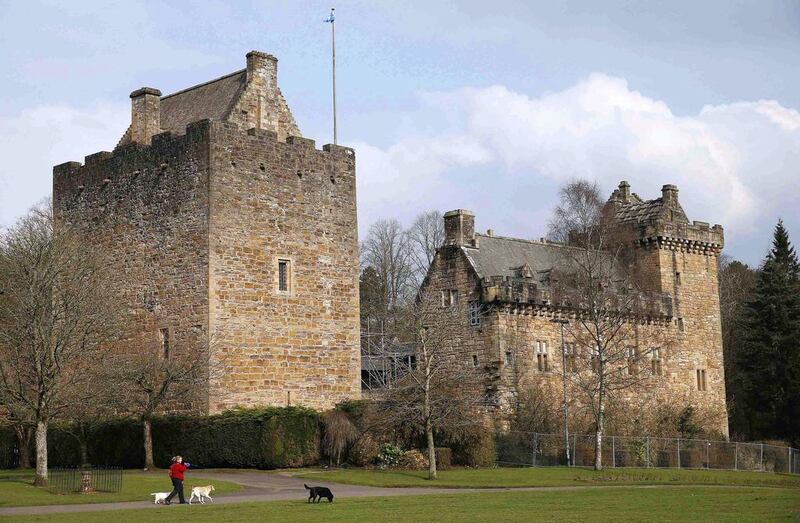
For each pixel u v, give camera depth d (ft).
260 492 165.89
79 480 171.42
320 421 210.18
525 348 274.16
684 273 319.27
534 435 238.07
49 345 173.78
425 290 264.31
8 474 189.47
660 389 305.94
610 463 243.40
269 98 224.53
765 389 323.16
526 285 275.80
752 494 159.12
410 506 137.69
